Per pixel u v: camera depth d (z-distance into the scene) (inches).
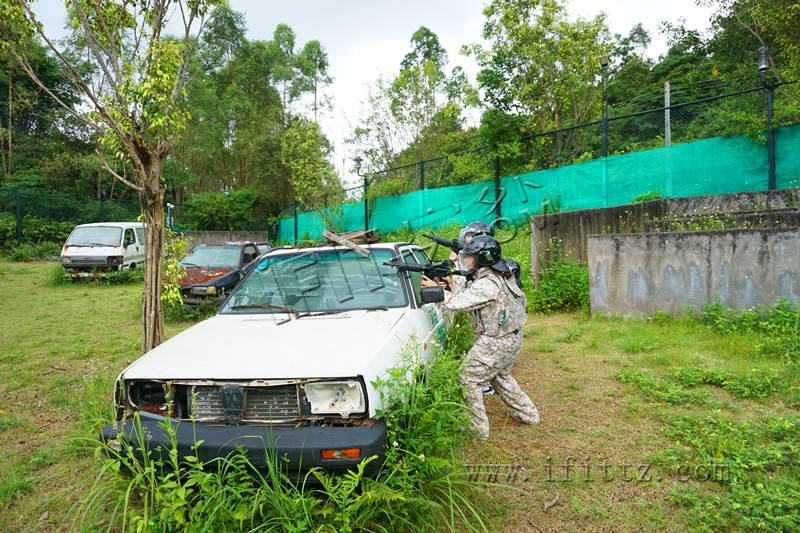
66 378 206.2
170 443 97.0
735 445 125.4
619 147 589.0
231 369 106.4
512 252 440.1
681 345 219.6
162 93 160.2
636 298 271.0
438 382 115.4
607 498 110.6
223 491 90.8
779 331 211.8
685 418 145.9
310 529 91.1
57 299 424.8
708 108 493.7
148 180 167.2
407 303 147.2
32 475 128.3
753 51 722.8
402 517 97.6
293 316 142.3
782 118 390.0
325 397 102.0
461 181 638.5
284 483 96.0
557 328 275.0
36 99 1063.0
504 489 115.1
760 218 277.7
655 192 439.2
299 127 1020.5
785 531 94.4
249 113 1250.6
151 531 92.6
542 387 182.7
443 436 107.4
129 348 256.5
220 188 1336.1
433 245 350.6
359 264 161.2
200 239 852.0
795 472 113.3
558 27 629.6
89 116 164.2
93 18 166.6
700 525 97.3
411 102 995.9
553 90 642.8
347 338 118.3
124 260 538.9
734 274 236.5
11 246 758.5
